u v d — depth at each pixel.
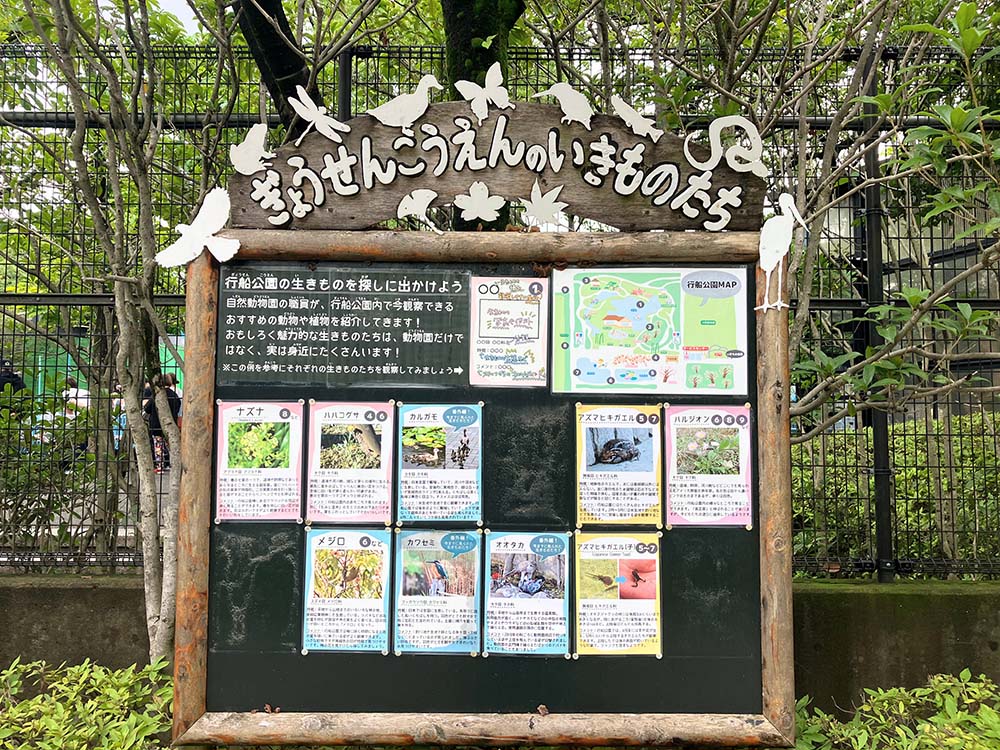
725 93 3.61
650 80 4.06
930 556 4.19
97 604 3.92
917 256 4.43
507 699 2.56
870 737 3.09
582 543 2.60
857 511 4.21
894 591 3.85
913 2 4.06
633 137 2.65
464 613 2.58
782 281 2.60
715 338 2.64
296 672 2.55
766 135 4.19
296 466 2.61
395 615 2.58
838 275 4.42
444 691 2.55
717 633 2.57
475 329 2.65
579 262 2.66
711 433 2.62
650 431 2.62
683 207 2.65
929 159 3.11
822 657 3.79
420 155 2.65
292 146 2.64
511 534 2.60
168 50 4.50
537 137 2.65
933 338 4.32
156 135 3.78
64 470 4.31
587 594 2.58
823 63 3.76
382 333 2.64
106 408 4.35
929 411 4.26
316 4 3.69
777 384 2.58
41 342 4.35
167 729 3.01
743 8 4.21
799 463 4.29
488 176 2.65
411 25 5.19
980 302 4.11
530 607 2.58
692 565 2.59
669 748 2.57
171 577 3.45
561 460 2.62
